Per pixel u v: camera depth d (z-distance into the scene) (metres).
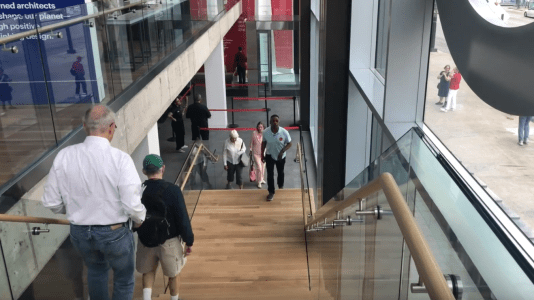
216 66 14.40
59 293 3.31
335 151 6.59
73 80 4.40
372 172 3.52
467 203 2.04
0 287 2.60
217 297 4.98
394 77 4.35
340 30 6.07
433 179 2.29
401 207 1.71
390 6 4.21
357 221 2.91
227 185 9.84
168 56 7.36
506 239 1.71
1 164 3.44
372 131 6.50
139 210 2.89
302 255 6.25
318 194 7.68
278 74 18.06
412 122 4.43
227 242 6.68
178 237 4.00
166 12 7.46
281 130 7.97
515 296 1.36
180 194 3.83
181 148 12.63
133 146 5.70
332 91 6.32
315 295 5.01
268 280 5.52
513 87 2.35
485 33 2.70
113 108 5.00
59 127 4.14
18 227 2.78
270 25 17.02
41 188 3.55
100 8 5.02
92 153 2.79
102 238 2.92
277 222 7.35
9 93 3.57
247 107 16.94
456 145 3.39
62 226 3.39
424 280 1.26
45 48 3.96
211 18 11.47
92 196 2.84
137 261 4.02
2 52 3.49
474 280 1.45
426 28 4.18
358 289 2.85
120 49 5.54
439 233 1.86
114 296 3.22
